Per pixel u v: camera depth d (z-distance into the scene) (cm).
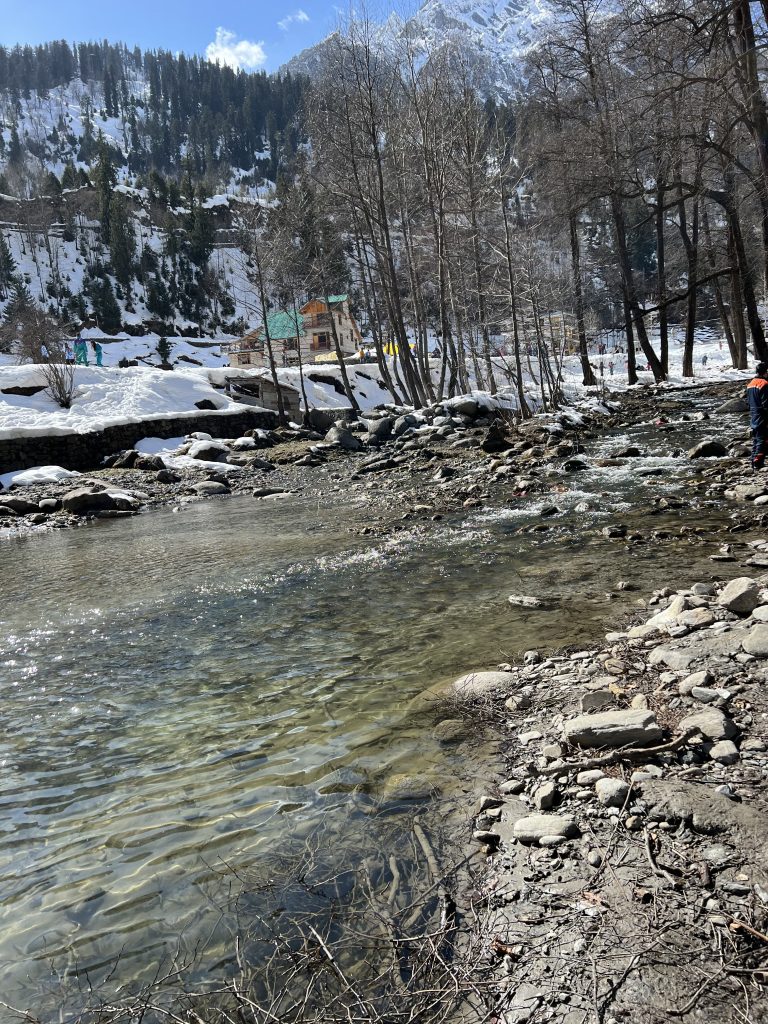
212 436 2712
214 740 384
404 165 2872
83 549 1130
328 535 1039
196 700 446
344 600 661
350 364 4891
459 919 227
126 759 371
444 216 2828
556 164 2614
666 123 2023
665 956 196
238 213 3338
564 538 838
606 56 2344
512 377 2922
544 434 1912
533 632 509
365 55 2723
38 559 1073
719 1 1703
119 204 11319
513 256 2566
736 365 3578
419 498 1316
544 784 293
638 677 389
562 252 3331
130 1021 197
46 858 284
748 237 2822
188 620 643
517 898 232
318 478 1848
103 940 233
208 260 11375
